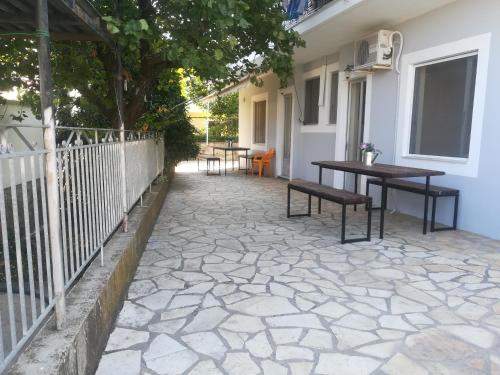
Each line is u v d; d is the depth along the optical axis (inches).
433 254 173.9
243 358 96.2
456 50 210.7
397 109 257.8
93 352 90.7
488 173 195.8
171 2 150.1
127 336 106.1
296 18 301.4
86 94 209.5
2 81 184.1
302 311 120.7
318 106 381.1
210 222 240.1
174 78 262.7
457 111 217.8
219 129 985.5
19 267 67.7
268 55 210.2
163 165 358.3
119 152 153.5
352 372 90.7
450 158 218.5
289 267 159.2
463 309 121.7
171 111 330.0
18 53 175.9
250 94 577.3
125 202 156.6
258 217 254.1
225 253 177.8
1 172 62.1
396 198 263.1
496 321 114.2
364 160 235.9
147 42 188.4
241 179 462.6
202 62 160.2
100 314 97.5
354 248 183.8
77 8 100.2
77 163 103.0
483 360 95.1
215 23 144.8
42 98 80.1
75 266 101.3
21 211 121.5
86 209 110.2
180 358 96.2
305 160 403.9
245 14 184.2
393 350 99.4
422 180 241.9
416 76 246.8
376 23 257.8
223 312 120.2
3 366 60.6
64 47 178.9
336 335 106.7
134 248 152.9
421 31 235.5
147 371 91.0
